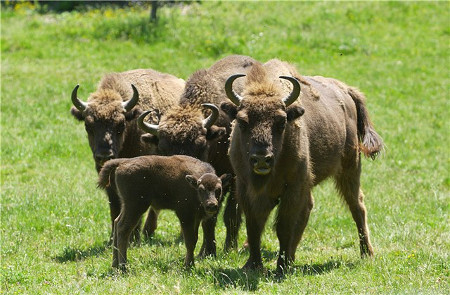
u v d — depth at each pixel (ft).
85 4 376.27
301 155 97.35
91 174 174.19
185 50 299.38
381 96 264.31
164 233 130.00
